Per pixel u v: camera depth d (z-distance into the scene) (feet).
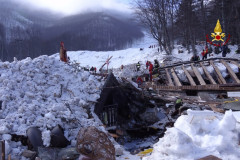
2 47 313.94
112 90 33.86
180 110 34.55
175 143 14.08
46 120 22.90
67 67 33.09
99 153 16.89
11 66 30.04
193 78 62.03
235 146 14.25
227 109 30.55
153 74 67.05
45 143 20.29
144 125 34.42
